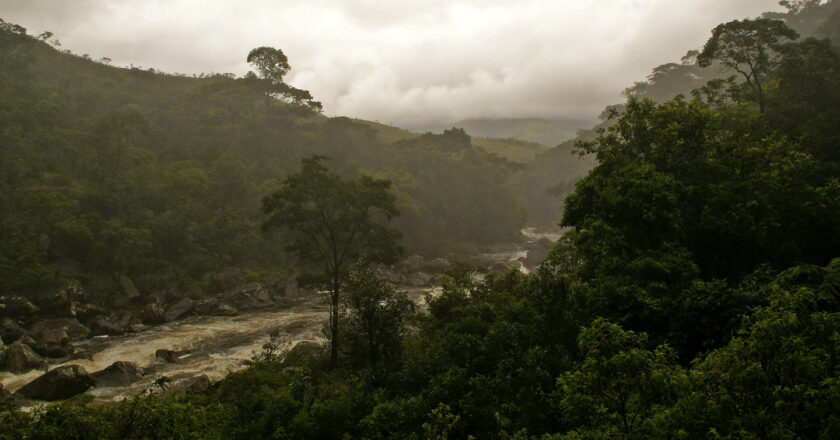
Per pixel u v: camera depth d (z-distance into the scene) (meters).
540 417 11.52
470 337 16.73
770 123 24.47
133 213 46.00
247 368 23.98
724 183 16.81
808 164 17.27
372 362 19.41
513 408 12.06
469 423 12.91
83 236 39.28
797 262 15.21
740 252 15.91
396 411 13.48
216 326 35.66
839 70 25.31
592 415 7.43
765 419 5.58
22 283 32.69
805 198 16.33
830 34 53.81
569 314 15.43
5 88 50.22
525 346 15.23
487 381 13.81
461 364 15.86
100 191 44.53
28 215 38.94
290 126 76.94
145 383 23.64
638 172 16.25
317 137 77.81
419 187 76.19
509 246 81.69
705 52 28.27
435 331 20.39
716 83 28.31
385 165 80.88
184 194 52.03
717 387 6.21
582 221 19.94
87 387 22.08
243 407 14.63
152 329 34.56
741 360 6.08
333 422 13.99
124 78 79.94
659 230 15.61
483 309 19.50
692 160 17.86
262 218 56.84
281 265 53.03
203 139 62.84
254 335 33.16
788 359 5.79
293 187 25.59
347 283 21.70
